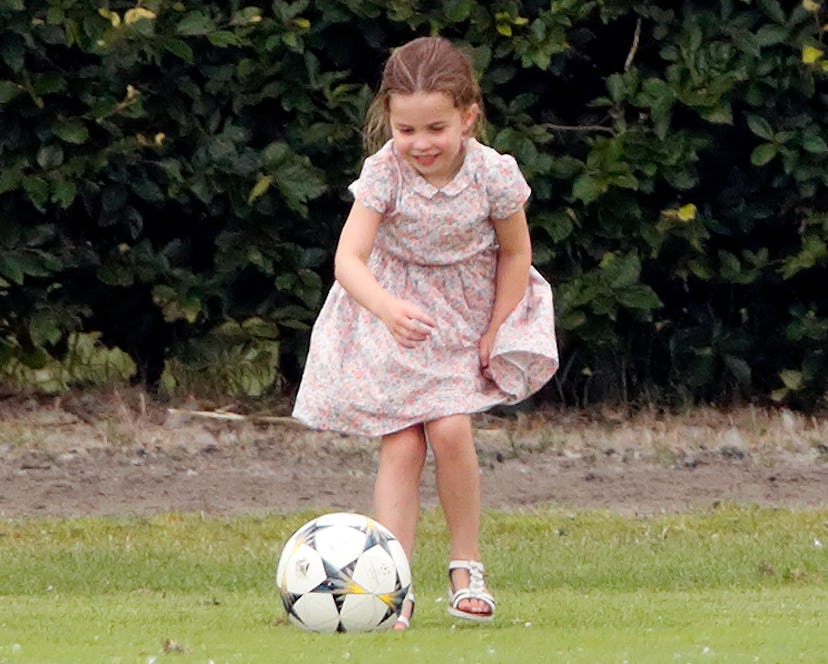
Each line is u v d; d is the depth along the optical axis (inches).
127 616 900.6
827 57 1513.3
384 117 927.7
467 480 875.4
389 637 799.1
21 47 1409.9
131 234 1518.2
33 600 980.6
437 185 882.8
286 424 1540.4
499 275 903.7
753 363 1614.2
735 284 1598.2
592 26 1550.2
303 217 1477.6
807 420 1593.3
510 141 1492.4
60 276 1525.6
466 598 866.8
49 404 1561.3
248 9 1459.2
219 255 1502.2
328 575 814.5
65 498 1296.8
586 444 1499.8
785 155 1513.3
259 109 1513.3
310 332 1549.0
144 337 1579.7
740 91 1518.2
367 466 1425.9
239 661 735.1
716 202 1571.1
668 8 1540.4
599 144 1493.6
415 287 892.6
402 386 876.0
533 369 903.7
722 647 786.2
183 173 1477.6
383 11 1483.8
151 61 1453.0
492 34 1489.9
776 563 1107.3
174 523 1216.8
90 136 1455.5
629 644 790.5
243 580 1062.4
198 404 1573.6
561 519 1242.0
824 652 772.6
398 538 875.4
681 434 1534.2
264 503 1301.7
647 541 1184.2
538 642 794.2
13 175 1428.4
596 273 1513.3
